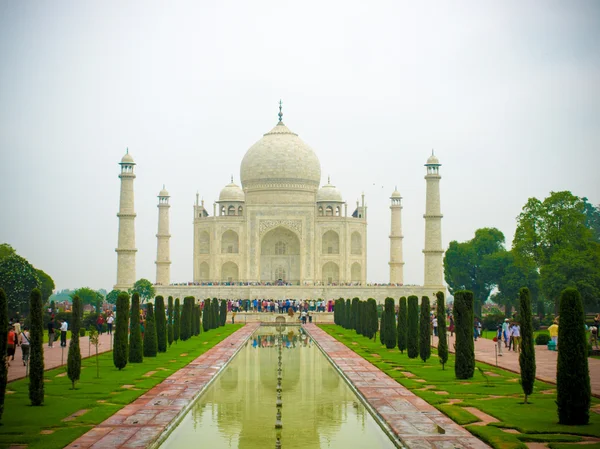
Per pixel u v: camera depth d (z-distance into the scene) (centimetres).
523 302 4575
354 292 16212
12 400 4712
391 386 5388
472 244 18262
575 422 3909
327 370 6756
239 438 3956
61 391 5062
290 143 19162
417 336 7350
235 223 17862
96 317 12181
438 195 16212
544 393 4962
